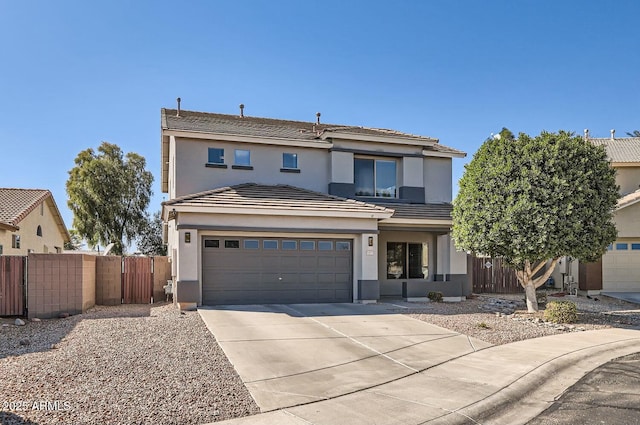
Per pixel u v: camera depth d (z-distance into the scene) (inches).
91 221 1443.2
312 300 612.4
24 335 400.2
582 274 827.4
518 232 508.7
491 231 521.0
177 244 550.0
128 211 1520.7
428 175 795.4
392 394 259.1
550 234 498.3
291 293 603.5
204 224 557.9
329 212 602.2
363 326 447.8
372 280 627.2
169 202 558.9
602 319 541.6
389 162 778.8
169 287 619.2
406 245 765.9
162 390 251.4
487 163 546.3
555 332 453.1
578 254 518.0
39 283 497.0
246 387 263.7
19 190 949.8
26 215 802.8
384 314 522.3
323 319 480.7
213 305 568.4
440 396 257.0
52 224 1063.6
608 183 527.2
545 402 256.1
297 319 476.7
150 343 356.5
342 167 733.3
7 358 309.9
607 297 788.0
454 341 396.2
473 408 239.5
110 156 1523.1
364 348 363.6
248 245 589.6
